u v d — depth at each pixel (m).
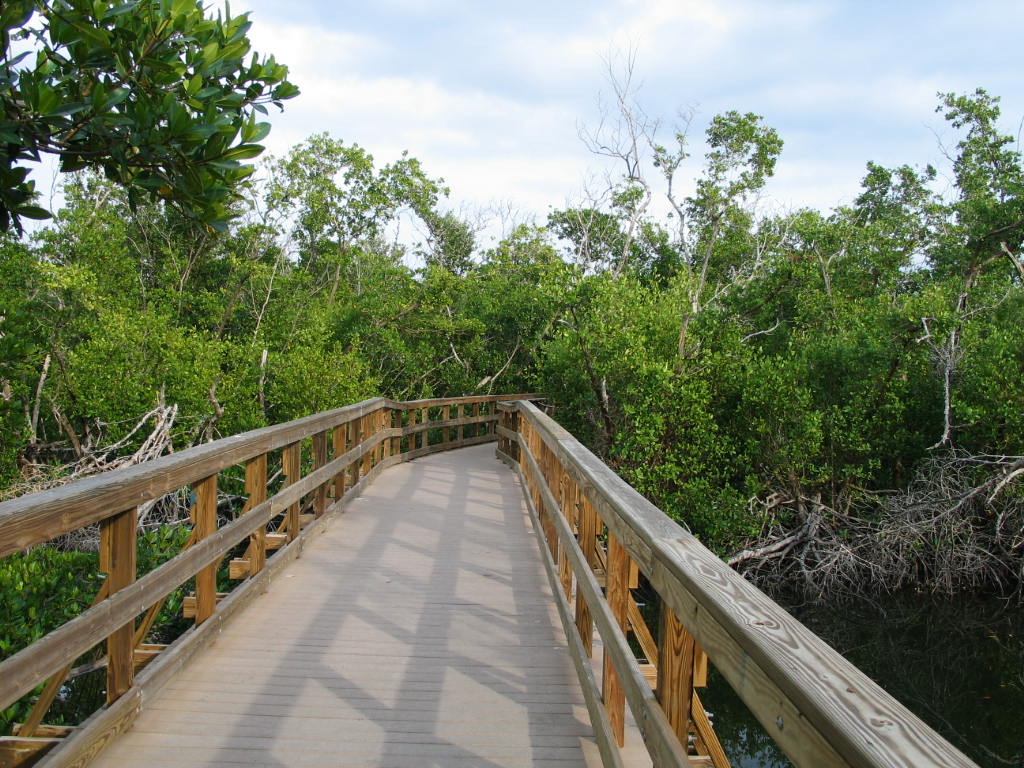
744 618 1.30
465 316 21.72
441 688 3.30
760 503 12.45
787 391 12.13
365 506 7.54
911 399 12.57
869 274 18.33
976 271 17.34
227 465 3.84
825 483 12.77
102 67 2.95
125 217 19.39
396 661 3.60
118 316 11.44
